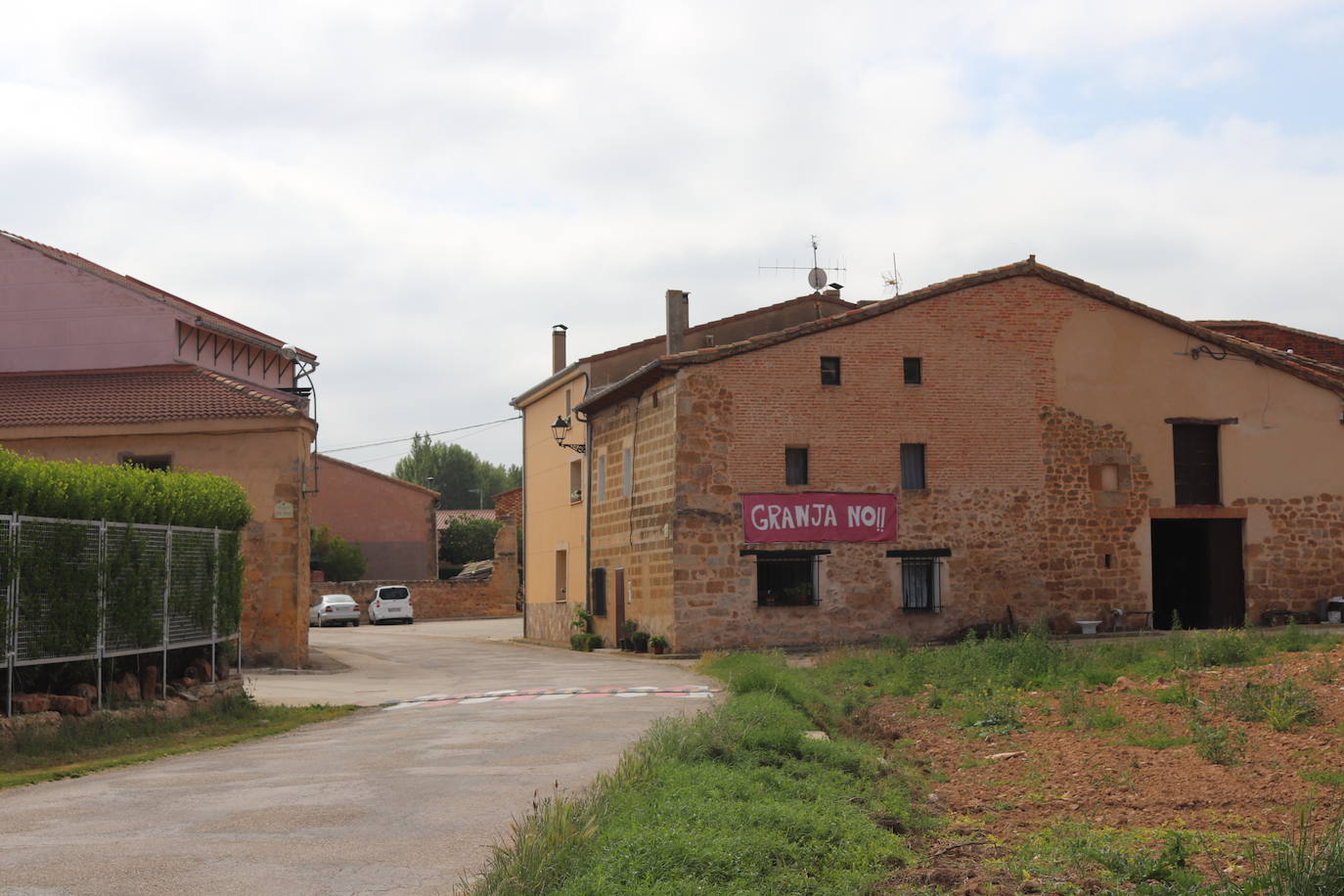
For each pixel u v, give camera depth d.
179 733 14.41
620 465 28.92
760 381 25.52
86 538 13.75
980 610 26.11
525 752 10.77
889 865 6.61
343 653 29.62
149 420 24.28
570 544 33.81
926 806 8.54
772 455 25.44
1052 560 26.58
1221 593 27.50
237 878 6.11
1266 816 7.68
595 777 8.91
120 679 14.72
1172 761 9.64
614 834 6.14
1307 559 27.70
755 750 9.59
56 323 29.05
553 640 35.59
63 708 13.18
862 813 7.69
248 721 15.71
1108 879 6.25
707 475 25.08
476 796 8.41
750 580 25.09
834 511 25.58
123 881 6.09
